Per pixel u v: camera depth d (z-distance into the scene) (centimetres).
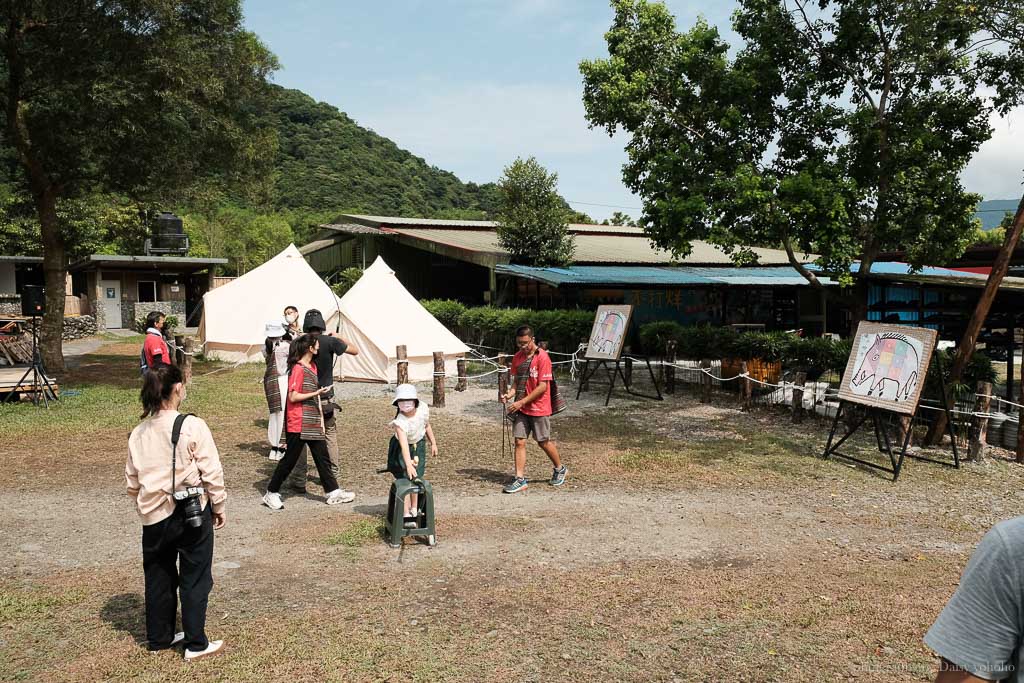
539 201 2116
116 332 3052
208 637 402
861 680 360
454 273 2762
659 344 1498
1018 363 1819
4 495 695
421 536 584
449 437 999
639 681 358
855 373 884
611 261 2197
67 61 1354
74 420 1060
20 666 368
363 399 1345
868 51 1128
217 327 1870
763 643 400
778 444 951
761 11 1167
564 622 425
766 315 2417
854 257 1087
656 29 1229
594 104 1230
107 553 542
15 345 1565
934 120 1109
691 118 1227
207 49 1520
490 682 356
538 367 733
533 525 618
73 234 3052
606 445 947
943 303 1945
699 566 524
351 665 371
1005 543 141
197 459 375
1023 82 1018
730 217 1095
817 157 1145
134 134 1392
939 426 926
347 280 2697
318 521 620
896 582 495
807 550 562
